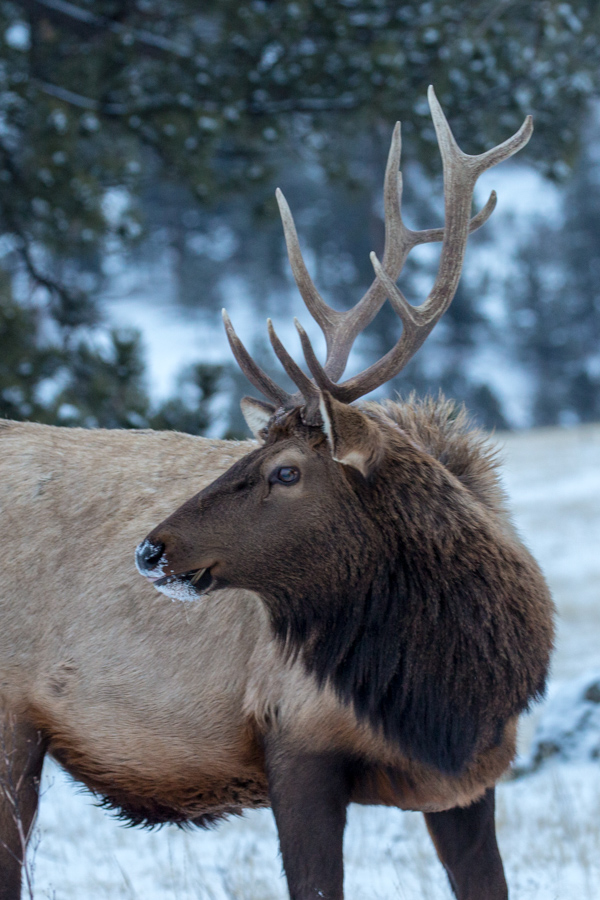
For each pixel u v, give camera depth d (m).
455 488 8.98
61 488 10.15
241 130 26.86
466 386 140.38
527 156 30.33
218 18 27.20
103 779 10.02
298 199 164.75
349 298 161.00
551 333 169.00
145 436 10.52
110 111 26.56
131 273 180.50
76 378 23.52
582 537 53.25
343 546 8.69
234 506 8.55
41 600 9.83
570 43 28.69
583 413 158.25
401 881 12.07
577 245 181.38
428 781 8.95
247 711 9.29
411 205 144.88
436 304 9.16
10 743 9.76
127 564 9.73
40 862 12.98
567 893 11.59
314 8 26.14
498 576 8.81
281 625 8.92
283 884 12.23
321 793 8.88
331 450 8.20
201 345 161.38
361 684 8.81
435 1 27.25
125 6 26.86
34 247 26.39
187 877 12.40
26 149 24.94
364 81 26.28
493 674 8.73
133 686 9.58
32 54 26.39
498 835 13.98
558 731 16.97
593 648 34.28
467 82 27.05
